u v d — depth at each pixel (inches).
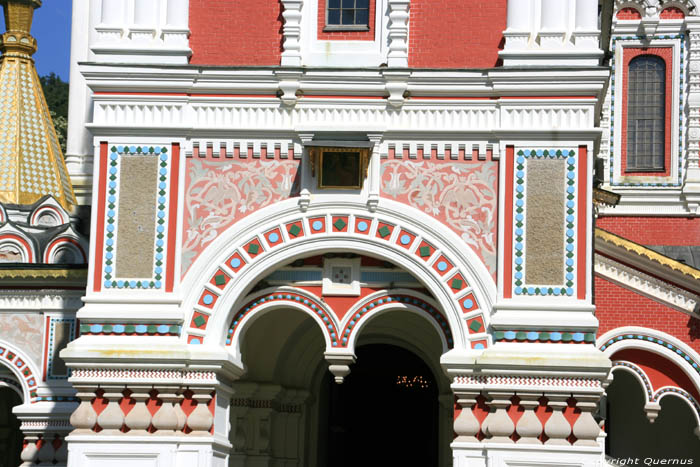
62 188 978.7
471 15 746.2
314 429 948.0
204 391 721.0
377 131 723.4
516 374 698.8
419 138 730.8
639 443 1034.7
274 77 736.3
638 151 1099.9
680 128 1096.2
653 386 855.1
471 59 741.9
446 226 724.0
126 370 722.2
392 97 729.6
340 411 1007.6
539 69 721.0
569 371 693.9
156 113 743.1
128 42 751.7
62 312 838.5
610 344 853.8
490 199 722.8
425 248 724.0
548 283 710.5
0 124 967.6
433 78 728.3
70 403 828.6
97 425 721.6
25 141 967.6
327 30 753.6
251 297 744.3
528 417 697.0
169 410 717.3
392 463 996.6
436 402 994.7
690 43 1103.0
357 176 732.7
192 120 742.5
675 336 848.9
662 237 1080.8
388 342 949.2
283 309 850.8
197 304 730.2
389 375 1005.2
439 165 729.6
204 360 716.0
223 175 739.4
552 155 719.1
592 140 716.7
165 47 748.6
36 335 839.1
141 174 740.0
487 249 719.1
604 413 842.2
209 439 714.8
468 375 706.2
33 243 884.6
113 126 738.8
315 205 732.0
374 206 727.7
